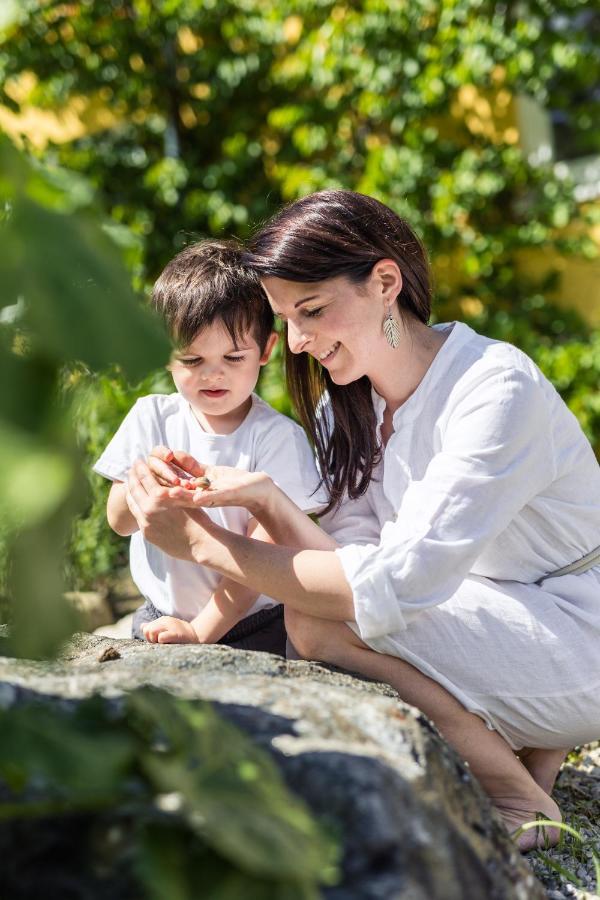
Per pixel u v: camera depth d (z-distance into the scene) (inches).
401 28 220.7
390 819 44.2
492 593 77.4
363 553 73.7
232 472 80.9
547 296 228.8
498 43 215.5
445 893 44.3
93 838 41.9
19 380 37.9
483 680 75.4
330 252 77.1
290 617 77.9
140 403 97.0
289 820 39.1
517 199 228.4
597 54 215.2
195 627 87.2
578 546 81.7
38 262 38.7
